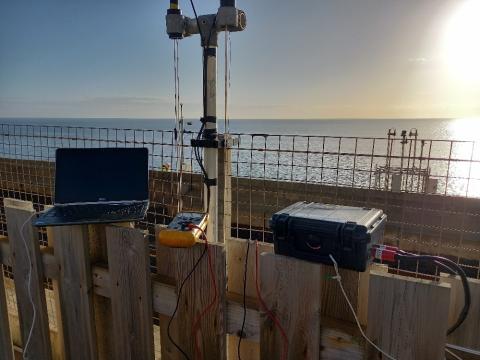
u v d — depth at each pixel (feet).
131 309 6.77
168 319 6.86
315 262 5.24
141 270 6.50
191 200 10.35
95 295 7.29
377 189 10.57
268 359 5.82
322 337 5.40
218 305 6.09
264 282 5.65
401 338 4.82
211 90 9.01
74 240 7.06
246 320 6.04
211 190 9.23
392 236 10.69
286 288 5.48
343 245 4.93
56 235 7.32
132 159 7.50
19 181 13.35
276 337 5.68
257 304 6.00
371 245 5.07
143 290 6.56
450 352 5.26
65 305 7.48
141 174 7.46
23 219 7.54
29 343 8.12
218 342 6.20
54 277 7.58
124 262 6.67
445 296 4.52
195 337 6.41
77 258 7.09
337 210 5.75
